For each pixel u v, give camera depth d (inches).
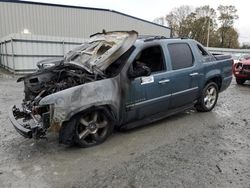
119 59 177.3
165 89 196.9
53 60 313.7
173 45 209.2
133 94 177.5
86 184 125.0
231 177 132.3
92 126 165.6
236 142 178.5
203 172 136.9
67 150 161.9
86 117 164.6
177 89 206.8
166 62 199.5
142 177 131.4
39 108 158.9
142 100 183.6
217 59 251.1
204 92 239.8
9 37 586.2
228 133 195.9
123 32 184.4
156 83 189.5
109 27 1044.5
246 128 207.9
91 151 160.9
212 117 235.5
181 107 221.9
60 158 151.3
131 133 191.0
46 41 612.7
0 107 263.4
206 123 217.8
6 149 162.6
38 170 137.6
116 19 1057.5
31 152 158.7
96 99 160.1
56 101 149.0
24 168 139.6
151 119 198.8
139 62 185.0
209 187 123.2
